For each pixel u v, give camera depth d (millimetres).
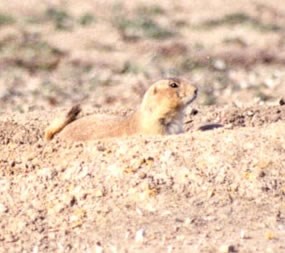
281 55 76500
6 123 41250
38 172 32688
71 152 33688
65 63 74062
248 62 74000
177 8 93188
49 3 94250
